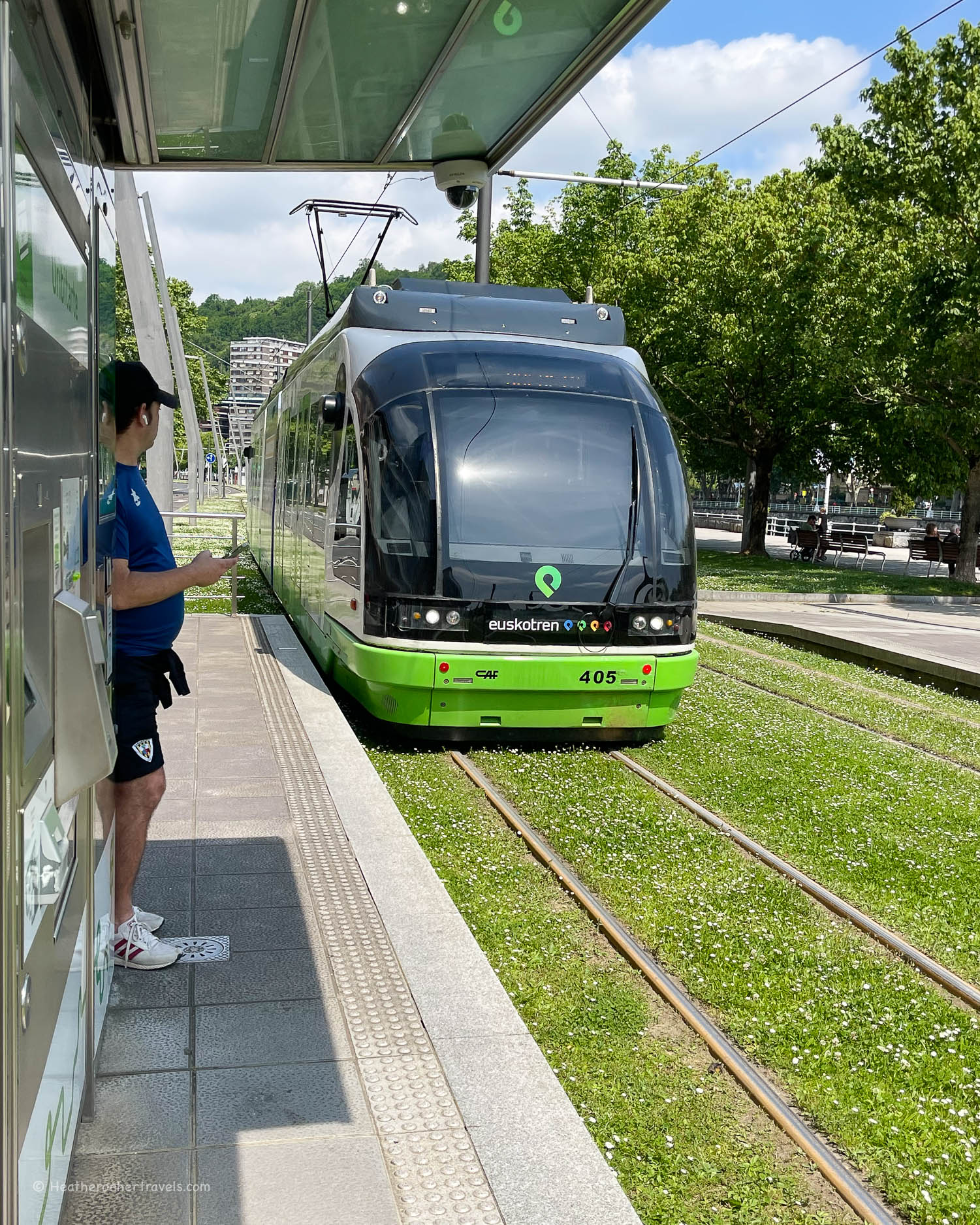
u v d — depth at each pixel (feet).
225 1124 10.74
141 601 12.33
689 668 29.30
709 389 103.81
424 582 27.20
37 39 6.73
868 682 43.37
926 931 18.35
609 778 26.63
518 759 28.07
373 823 19.83
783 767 28.35
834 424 104.22
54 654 7.01
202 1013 12.90
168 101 16.48
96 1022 10.55
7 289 5.51
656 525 29.12
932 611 69.56
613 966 16.65
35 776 6.41
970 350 76.18
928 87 80.48
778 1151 12.24
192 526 124.26
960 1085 13.57
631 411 30.04
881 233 86.02
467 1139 10.75
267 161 19.89
